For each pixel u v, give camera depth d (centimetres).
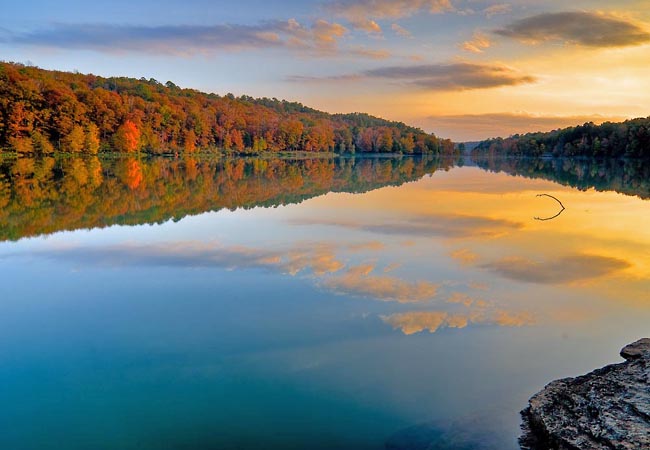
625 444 470
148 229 1686
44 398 619
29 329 834
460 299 955
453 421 561
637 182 3844
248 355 727
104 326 842
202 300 961
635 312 888
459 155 16562
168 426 557
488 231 1636
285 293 993
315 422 560
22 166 4850
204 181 3872
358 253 1316
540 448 514
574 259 1257
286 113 16688
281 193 2928
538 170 5922
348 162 8600
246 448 515
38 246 1423
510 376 661
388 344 757
